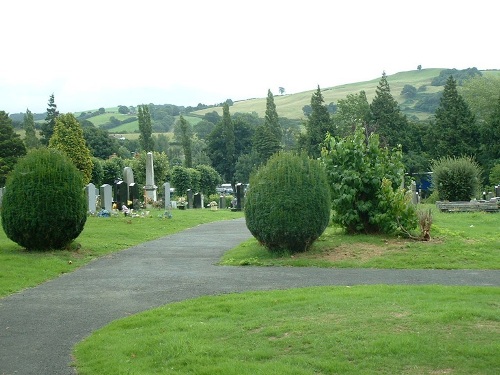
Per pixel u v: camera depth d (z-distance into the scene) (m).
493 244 13.94
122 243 16.89
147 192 34.62
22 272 12.07
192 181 54.84
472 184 29.67
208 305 8.94
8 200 14.32
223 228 22.19
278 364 6.01
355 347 6.33
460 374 5.58
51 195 14.25
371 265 12.48
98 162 47.97
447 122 55.69
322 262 12.80
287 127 108.00
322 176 13.80
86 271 12.72
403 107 116.62
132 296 10.12
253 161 69.19
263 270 12.29
